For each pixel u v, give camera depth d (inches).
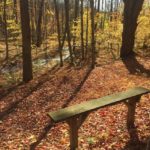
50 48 1258.6
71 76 596.4
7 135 329.1
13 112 415.2
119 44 1124.5
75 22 1067.9
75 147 245.6
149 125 275.0
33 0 1552.7
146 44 933.8
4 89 560.4
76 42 1113.4
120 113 319.6
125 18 705.0
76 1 1056.8
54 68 800.3
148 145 195.9
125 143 248.1
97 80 530.6
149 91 276.4
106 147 247.3
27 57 601.3
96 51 1088.2
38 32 1325.0
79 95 453.1
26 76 610.2
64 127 317.4
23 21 567.5
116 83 484.1
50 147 275.3
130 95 263.9
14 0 1213.7
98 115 322.0
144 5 985.5
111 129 282.2
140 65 607.5
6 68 876.6
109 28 1135.6
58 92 487.8
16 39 1259.2
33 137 308.5
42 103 440.1
